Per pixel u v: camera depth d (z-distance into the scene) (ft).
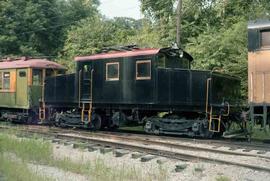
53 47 153.17
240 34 73.72
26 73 73.61
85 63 64.44
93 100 62.90
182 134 54.34
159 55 56.49
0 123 71.92
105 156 40.78
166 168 34.78
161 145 46.60
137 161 38.14
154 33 95.61
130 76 58.34
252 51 50.98
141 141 49.01
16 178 31.12
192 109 53.62
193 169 34.30
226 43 74.08
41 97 74.74
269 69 49.78
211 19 86.89
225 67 72.54
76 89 65.72
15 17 144.05
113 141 48.26
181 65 60.59
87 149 44.73
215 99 52.42
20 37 144.77
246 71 70.59
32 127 66.33
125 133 59.31
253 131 54.13
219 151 41.11
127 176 31.81
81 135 57.06
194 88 53.21
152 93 56.03
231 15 80.28
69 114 67.26
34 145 42.09
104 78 61.57
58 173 33.24
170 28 92.32
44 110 72.23
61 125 68.59
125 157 40.22
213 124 52.75
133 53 58.13
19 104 74.69
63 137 53.31
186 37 88.99
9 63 78.64
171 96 54.70
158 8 97.09
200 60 76.13
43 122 74.18
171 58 58.75
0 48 138.31
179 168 34.37
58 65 77.71
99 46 113.70
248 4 54.03
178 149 44.04
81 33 117.39
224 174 32.60
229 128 54.85
